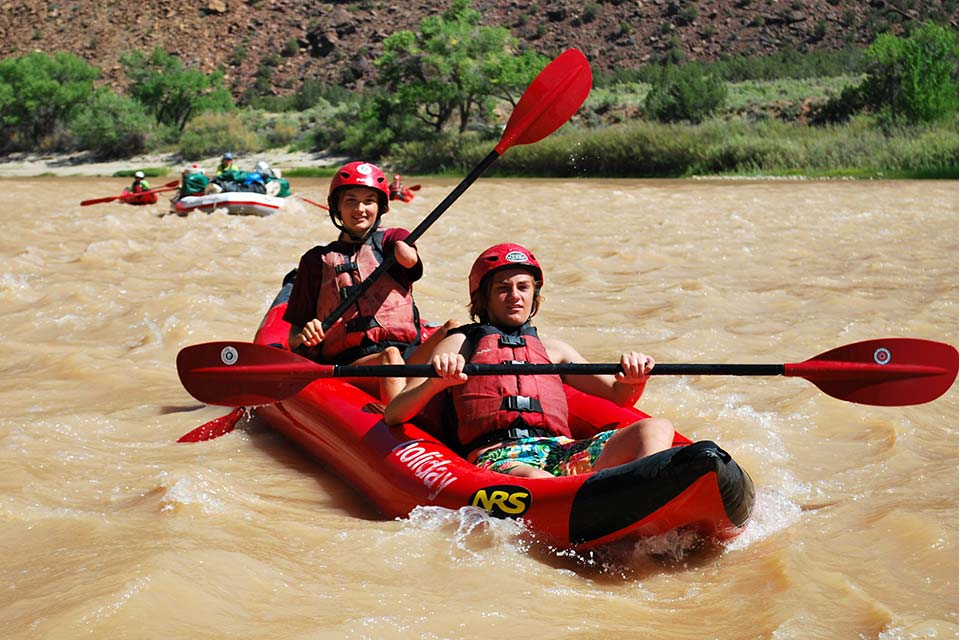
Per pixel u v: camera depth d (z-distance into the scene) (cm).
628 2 6625
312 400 512
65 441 530
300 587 351
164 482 457
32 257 1152
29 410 594
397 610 334
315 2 6900
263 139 4919
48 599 333
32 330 803
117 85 6456
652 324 825
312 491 470
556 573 372
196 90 5288
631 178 3488
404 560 377
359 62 6419
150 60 5488
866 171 3166
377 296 550
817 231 1514
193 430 550
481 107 4597
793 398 622
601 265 1176
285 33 6712
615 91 5419
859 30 6219
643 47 6338
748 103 4453
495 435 438
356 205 551
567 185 2841
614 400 454
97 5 7006
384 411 471
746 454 518
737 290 999
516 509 390
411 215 1816
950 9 6294
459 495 405
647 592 362
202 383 452
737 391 642
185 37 6738
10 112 5119
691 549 397
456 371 418
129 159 4888
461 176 3884
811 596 352
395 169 4244
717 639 321
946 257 1204
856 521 429
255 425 570
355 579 361
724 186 2681
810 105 4338
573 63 646
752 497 377
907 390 436
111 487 460
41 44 6812
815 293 968
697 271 1128
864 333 789
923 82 3741
